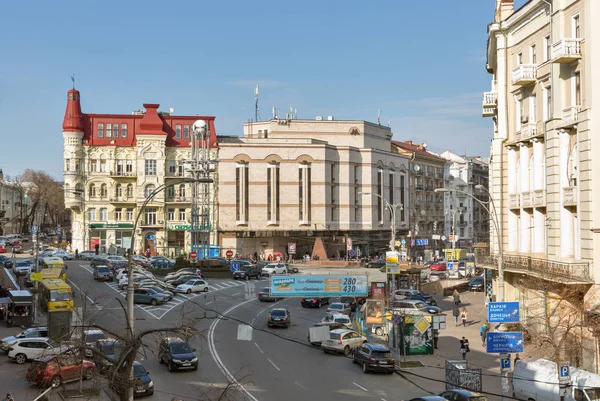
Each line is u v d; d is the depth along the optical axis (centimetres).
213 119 10844
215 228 10638
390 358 3684
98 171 10431
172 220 10594
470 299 7362
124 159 10494
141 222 10438
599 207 3497
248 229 10762
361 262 10038
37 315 5300
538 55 4372
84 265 8981
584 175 3569
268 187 10900
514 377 3091
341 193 11588
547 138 4009
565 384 2769
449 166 15875
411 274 7406
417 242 11906
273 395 3175
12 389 3139
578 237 3775
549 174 3984
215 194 10675
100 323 5003
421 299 6631
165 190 10544
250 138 11356
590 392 2712
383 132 13350
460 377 3189
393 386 3400
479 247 5816
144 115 10556
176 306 6122
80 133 10344
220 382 3397
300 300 6981
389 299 5834
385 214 12469
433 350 4238
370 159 12050
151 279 7044
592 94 3538
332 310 5831
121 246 10444
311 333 4003
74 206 10294
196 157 9225
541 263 3997
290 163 11031
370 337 4791
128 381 2002
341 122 12425
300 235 10994
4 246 10950
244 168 10800
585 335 3312
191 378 3488
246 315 5809
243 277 8406
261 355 4188
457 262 9238
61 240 13350
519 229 4766
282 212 10962
